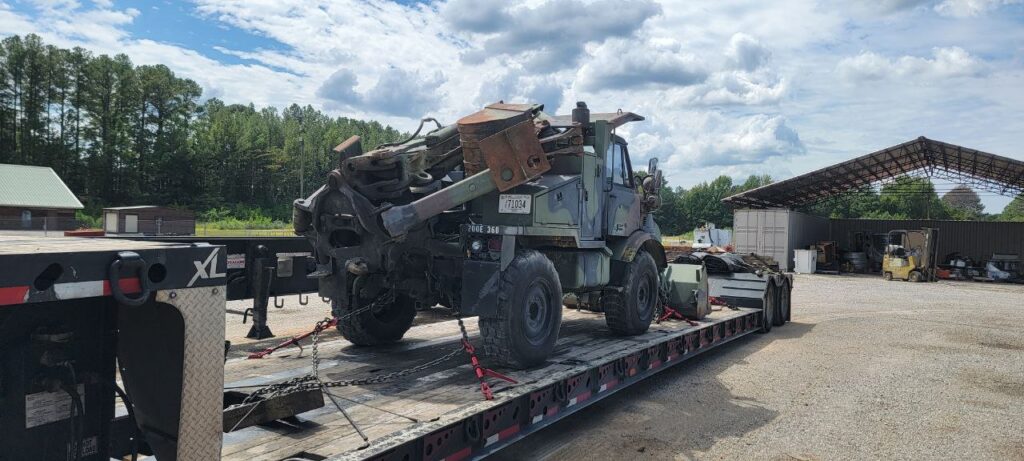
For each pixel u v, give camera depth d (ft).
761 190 116.88
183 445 7.20
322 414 12.43
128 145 253.03
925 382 24.36
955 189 117.70
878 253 99.86
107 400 7.85
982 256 106.22
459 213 18.93
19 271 5.68
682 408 19.95
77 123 253.44
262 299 23.58
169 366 7.36
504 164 16.48
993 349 32.48
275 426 11.54
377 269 17.02
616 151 22.93
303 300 41.11
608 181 21.85
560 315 18.12
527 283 16.52
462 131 16.90
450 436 12.00
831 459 15.79
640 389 22.40
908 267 84.84
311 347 19.98
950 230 109.09
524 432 14.29
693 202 333.42
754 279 36.63
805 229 107.65
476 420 12.68
